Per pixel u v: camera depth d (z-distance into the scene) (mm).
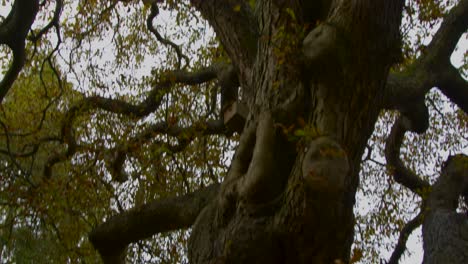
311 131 6004
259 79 7172
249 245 6496
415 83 9578
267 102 6852
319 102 6496
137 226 8617
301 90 6707
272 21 7090
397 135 11375
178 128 11031
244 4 8414
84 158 12180
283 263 6555
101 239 8789
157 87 11742
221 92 10477
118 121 12430
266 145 6594
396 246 10914
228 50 8328
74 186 12133
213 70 11422
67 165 12758
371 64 6379
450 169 8859
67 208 12188
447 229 7676
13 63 10734
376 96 6570
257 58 7375
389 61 6512
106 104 11812
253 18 8352
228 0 8328
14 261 14305
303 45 6488
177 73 11727
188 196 8422
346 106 6418
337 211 6207
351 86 6387
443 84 10102
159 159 11727
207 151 12625
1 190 12031
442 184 8727
